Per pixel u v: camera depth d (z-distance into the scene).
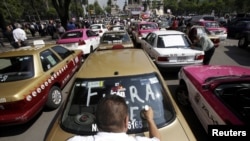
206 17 28.41
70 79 7.34
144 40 10.29
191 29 12.30
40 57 5.56
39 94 4.97
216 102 3.56
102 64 3.50
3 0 47.41
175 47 7.84
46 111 5.67
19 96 4.33
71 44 11.29
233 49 13.23
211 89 3.88
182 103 5.46
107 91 3.01
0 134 4.80
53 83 5.64
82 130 2.66
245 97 3.57
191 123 4.70
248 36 12.77
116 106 1.65
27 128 4.95
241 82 3.81
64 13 23.72
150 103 2.92
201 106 4.04
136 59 3.70
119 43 8.73
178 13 113.94
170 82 7.38
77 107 2.95
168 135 2.54
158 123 2.69
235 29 19.03
